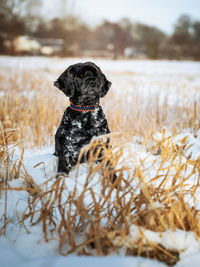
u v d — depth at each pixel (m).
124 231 1.86
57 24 38.03
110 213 2.07
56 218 2.18
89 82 2.94
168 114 5.41
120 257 1.72
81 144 3.15
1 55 30.64
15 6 31.89
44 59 23.53
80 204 1.99
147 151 3.91
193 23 46.06
